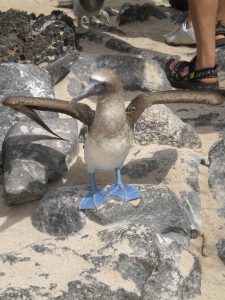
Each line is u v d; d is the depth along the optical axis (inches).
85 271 186.1
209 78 309.9
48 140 242.8
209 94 210.5
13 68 282.5
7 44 323.0
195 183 235.5
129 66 315.0
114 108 192.5
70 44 344.8
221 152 246.8
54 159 237.3
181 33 387.2
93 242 197.9
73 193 217.8
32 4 454.3
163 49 384.5
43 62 326.6
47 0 469.1
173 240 207.5
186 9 459.5
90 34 383.9
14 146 238.5
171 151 249.1
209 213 228.8
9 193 222.1
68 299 177.5
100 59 321.4
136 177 237.5
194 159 245.9
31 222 220.1
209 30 303.9
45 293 177.9
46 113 267.1
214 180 239.3
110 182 235.0
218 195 234.4
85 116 203.0
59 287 180.4
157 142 258.8
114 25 426.0
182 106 297.3
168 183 233.0
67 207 212.4
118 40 375.6
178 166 239.1
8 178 226.4
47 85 286.7
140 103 208.5
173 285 191.5
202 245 216.2
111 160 201.8
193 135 262.1
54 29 340.2
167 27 429.1
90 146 199.8
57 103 206.1
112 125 193.3
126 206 210.7
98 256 191.0
